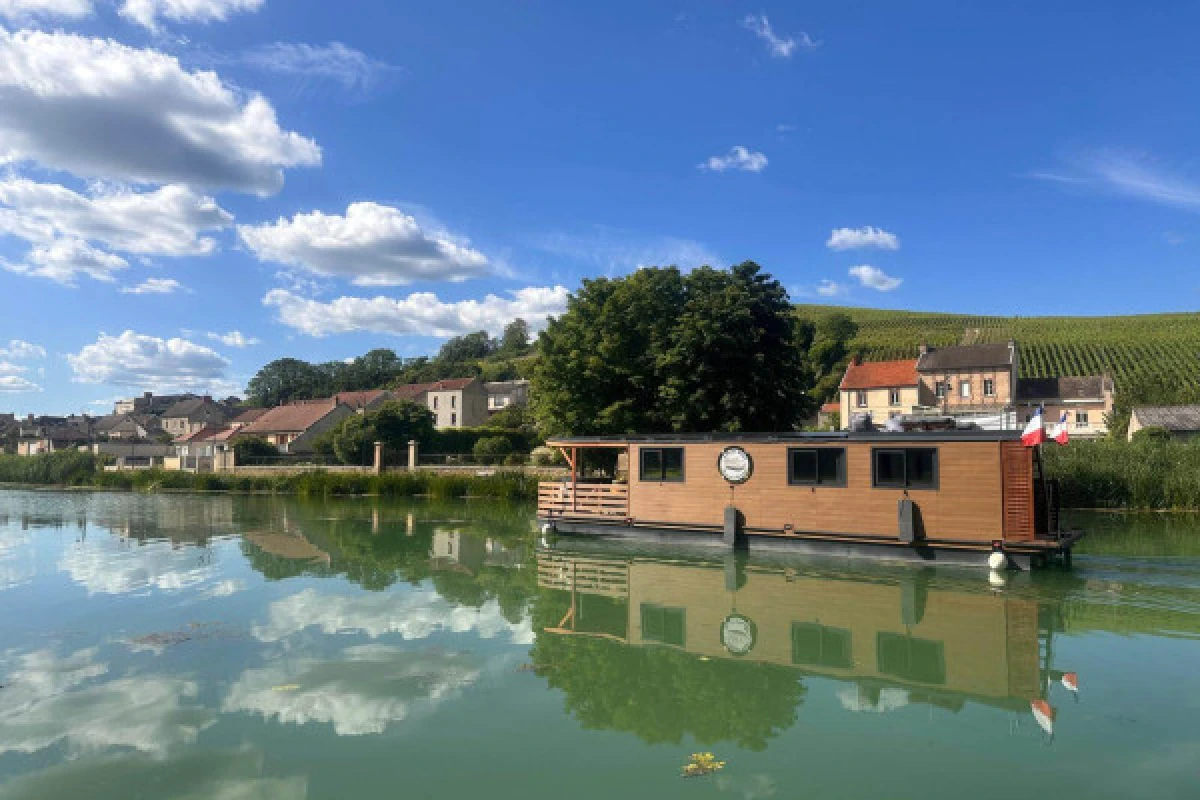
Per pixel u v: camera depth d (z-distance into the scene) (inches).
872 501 634.8
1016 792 233.5
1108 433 1979.6
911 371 2352.4
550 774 247.9
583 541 774.5
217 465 2014.0
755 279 1135.6
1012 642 401.1
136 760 257.8
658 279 1173.7
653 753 264.1
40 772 249.1
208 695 321.4
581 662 370.6
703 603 500.1
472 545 771.4
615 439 781.9
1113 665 361.1
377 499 1353.3
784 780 243.0
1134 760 255.6
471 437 2258.9
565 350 1154.7
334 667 360.2
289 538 829.8
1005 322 4042.8
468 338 5708.7
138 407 5339.6
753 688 334.0
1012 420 658.8
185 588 548.1
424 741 274.1
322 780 243.6
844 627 436.1
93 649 390.0
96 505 1279.5
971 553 595.8
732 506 706.8
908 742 273.1
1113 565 598.5
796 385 1149.1
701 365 1040.8
